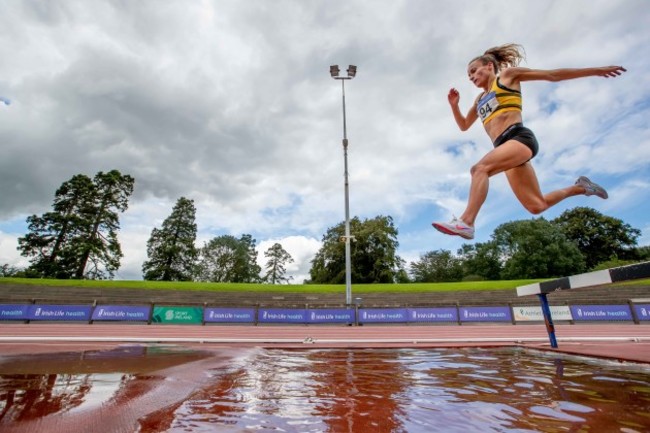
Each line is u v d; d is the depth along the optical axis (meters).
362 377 3.60
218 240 69.12
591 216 58.88
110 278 44.44
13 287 21.97
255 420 1.97
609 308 14.86
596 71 2.56
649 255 55.84
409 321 15.62
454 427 1.89
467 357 5.59
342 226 52.31
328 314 15.55
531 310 15.27
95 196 45.66
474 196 2.25
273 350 6.86
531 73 2.67
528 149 2.47
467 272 68.75
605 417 2.09
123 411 2.00
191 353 5.49
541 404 2.41
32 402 2.11
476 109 3.16
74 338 8.73
